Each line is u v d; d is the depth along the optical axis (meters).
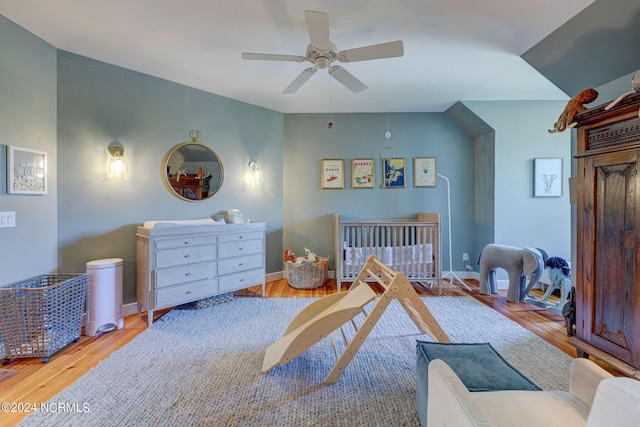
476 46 2.57
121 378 1.93
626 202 1.69
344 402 1.71
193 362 2.13
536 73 3.13
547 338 2.51
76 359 2.17
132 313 3.04
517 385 1.28
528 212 3.99
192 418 1.58
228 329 2.69
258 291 3.86
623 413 0.57
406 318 2.92
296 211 4.51
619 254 1.74
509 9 2.07
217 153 3.74
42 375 1.96
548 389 1.83
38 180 2.46
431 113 4.48
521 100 3.94
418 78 3.25
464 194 4.49
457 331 2.64
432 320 1.96
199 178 3.57
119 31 2.36
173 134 3.36
